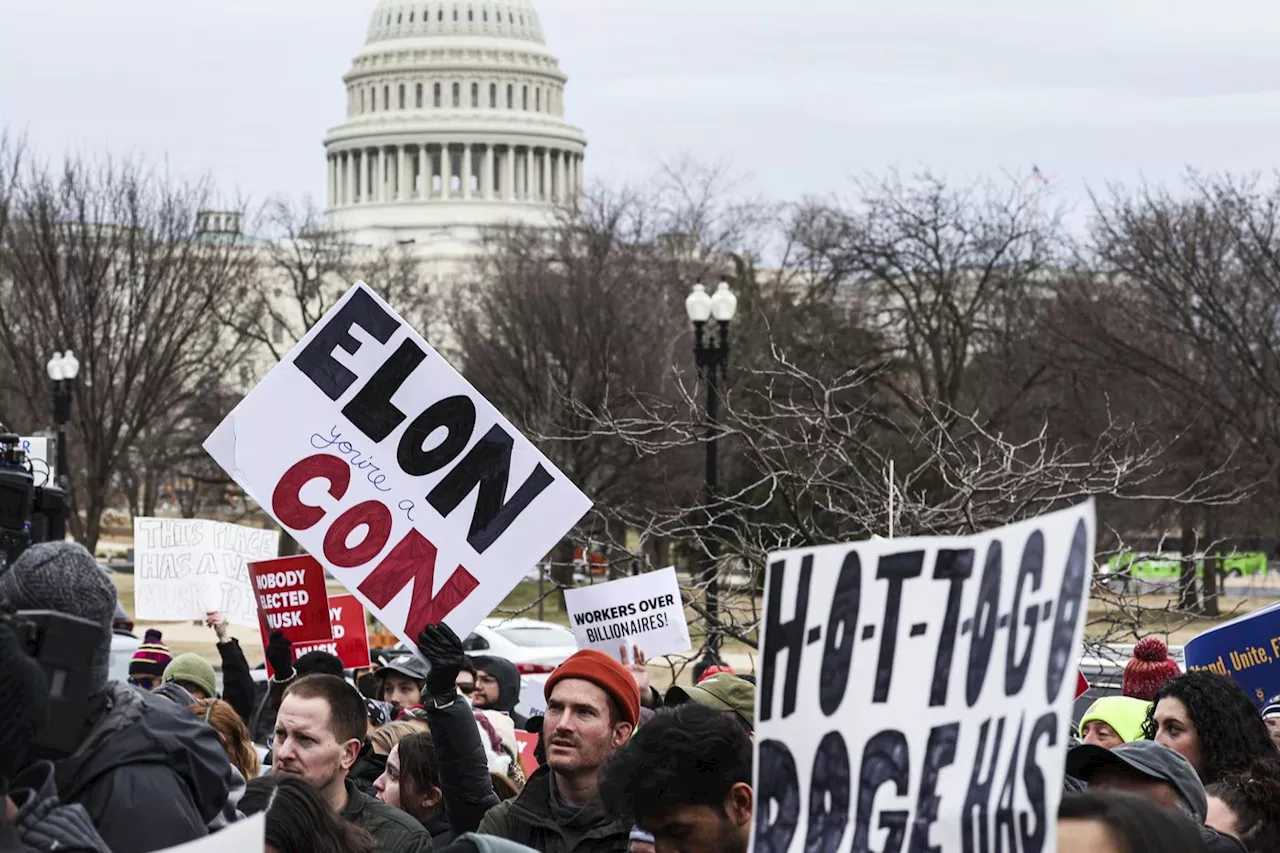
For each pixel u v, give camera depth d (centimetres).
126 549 9006
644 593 1078
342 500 744
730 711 699
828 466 1920
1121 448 2475
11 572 422
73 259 5481
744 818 466
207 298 5838
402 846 639
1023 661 342
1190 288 4534
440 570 743
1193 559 1656
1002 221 5850
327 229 9594
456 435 745
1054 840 332
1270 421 4512
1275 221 4722
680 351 5916
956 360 5512
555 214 8425
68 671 403
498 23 14800
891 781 356
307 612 1148
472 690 1174
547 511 745
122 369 5744
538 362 5697
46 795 401
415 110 14438
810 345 4656
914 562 359
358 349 745
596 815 609
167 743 454
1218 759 673
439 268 12975
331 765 630
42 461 1162
